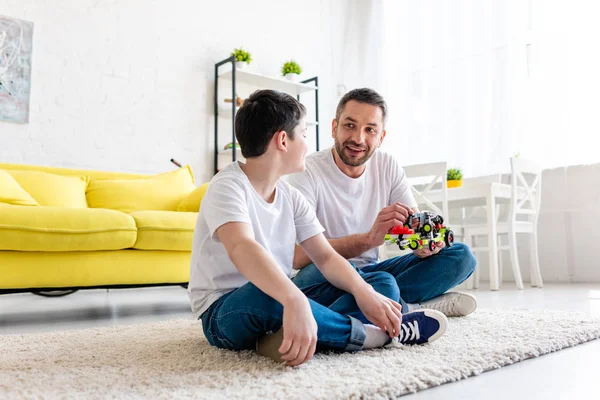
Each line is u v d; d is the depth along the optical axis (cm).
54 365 105
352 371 91
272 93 111
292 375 89
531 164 344
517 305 217
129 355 114
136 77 378
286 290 92
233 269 112
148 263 230
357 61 512
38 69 337
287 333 90
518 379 92
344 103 153
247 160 112
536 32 404
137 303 275
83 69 355
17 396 80
